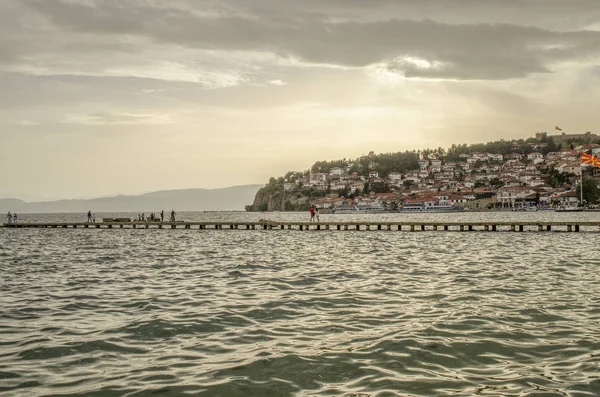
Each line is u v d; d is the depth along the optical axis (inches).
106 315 609.9
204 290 781.9
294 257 1314.0
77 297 732.7
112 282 881.5
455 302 658.8
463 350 446.6
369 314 596.4
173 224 3117.6
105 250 1614.2
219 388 364.8
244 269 1045.8
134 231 2864.2
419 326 530.9
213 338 500.4
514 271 965.2
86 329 540.4
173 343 484.1
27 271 1067.3
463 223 2455.7
